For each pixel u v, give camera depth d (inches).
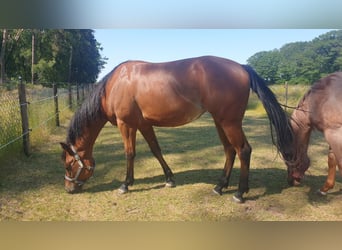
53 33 967.0
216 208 114.0
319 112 110.0
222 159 182.5
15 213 108.6
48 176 146.6
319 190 125.0
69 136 126.9
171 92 113.1
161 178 146.2
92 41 1416.1
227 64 113.5
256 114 437.4
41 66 923.4
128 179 129.0
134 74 118.2
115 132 270.5
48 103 268.2
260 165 168.7
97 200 120.9
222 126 115.0
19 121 186.5
